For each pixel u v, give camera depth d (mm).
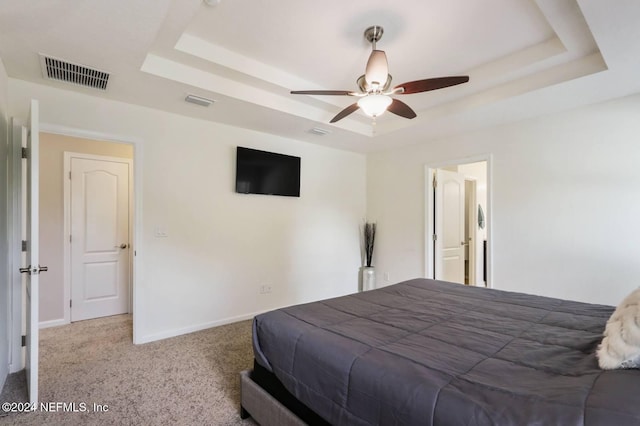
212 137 3449
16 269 2428
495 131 3568
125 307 3951
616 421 826
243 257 3719
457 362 1259
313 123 3494
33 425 1817
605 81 2428
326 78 2889
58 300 3504
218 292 3516
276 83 2779
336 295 4691
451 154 3990
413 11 1956
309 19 2055
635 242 2689
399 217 4605
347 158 4844
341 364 1348
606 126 2820
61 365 2541
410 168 4469
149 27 1798
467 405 985
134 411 1957
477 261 5207
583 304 2070
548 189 3166
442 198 4430
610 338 1163
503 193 3486
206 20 2084
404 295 2393
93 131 2734
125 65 2215
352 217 4910
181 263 3248
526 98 2762
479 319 1803
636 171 2678
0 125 2115
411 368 1216
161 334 3119
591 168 2908
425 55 2473
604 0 1569
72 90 2617
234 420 1896
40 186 3426
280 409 1622
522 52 2441
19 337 2441
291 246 4180
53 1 1562
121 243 3934
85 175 3699
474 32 2176
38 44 1951
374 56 1949
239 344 2992
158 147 3092
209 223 3441
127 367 2516
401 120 3691
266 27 2152
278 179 3971
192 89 2605
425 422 1031
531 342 1448
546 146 3180
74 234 3619
